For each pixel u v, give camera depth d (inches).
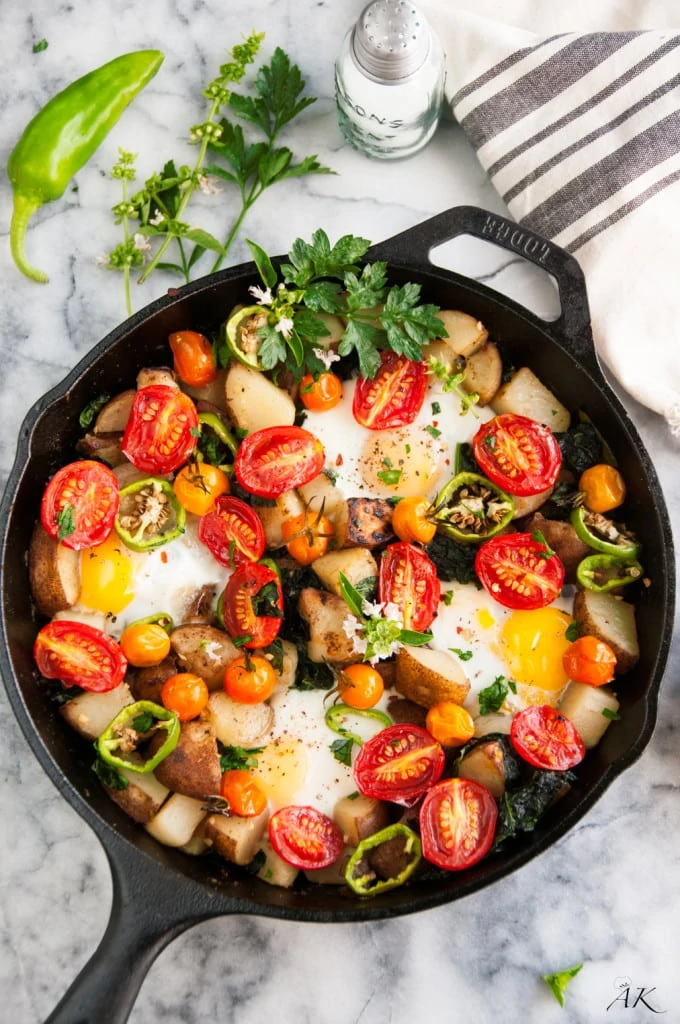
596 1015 28.9
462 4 30.7
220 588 27.7
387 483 27.9
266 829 27.1
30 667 26.8
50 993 29.0
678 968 29.0
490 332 28.6
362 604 26.2
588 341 27.3
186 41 31.2
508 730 27.2
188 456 27.6
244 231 30.7
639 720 26.2
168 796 26.6
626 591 28.0
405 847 26.2
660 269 29.3
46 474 27.7
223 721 26.9
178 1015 28.9
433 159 30.9
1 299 30.5
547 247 27.2
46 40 31.1
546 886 29.3
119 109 30.0
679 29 29.6
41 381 30.4
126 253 29.5
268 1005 29.0
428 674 26.6
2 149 30.9
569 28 30.7
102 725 26.7
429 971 29.1
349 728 27.3
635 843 29.4
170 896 24.7
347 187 30.8
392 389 28.0
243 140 30.3
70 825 29.3
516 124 29.6
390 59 27.7
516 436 27.5
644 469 26.9
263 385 27.7
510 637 27.6
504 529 28.1
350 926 29.2
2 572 25.9
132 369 28.5
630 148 29.3
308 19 31.2
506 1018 28.9
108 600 27.2
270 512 27.5
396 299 27.1
